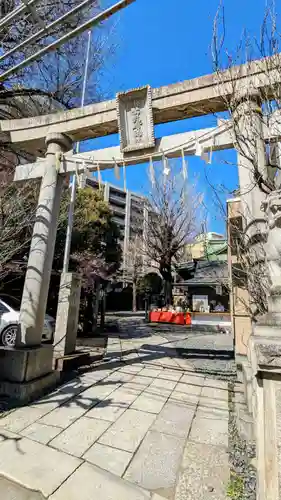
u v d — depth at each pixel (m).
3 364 3.48
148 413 3.02
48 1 3.55
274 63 2.51
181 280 15.72
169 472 2.00
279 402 1.30
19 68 2.49
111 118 4.28
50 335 6.65
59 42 2.22
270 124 2.63
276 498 1.23
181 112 4.05
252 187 2.96
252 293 2.76
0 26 2.21
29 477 1.91
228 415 3.00
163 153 4.02
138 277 22.55
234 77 2.94
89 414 2.96
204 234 14.52
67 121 4.57
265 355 1.31
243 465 2.09
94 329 9.57
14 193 5.04
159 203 14.70
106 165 4.32
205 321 11.26
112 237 13.12
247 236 3.03
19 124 4.86
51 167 4.44
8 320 6.44
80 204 10.58
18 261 5.86
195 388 3.86
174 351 6.50
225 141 3.65
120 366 4.95
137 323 13.61
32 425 2.68
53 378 3.86
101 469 2.02
